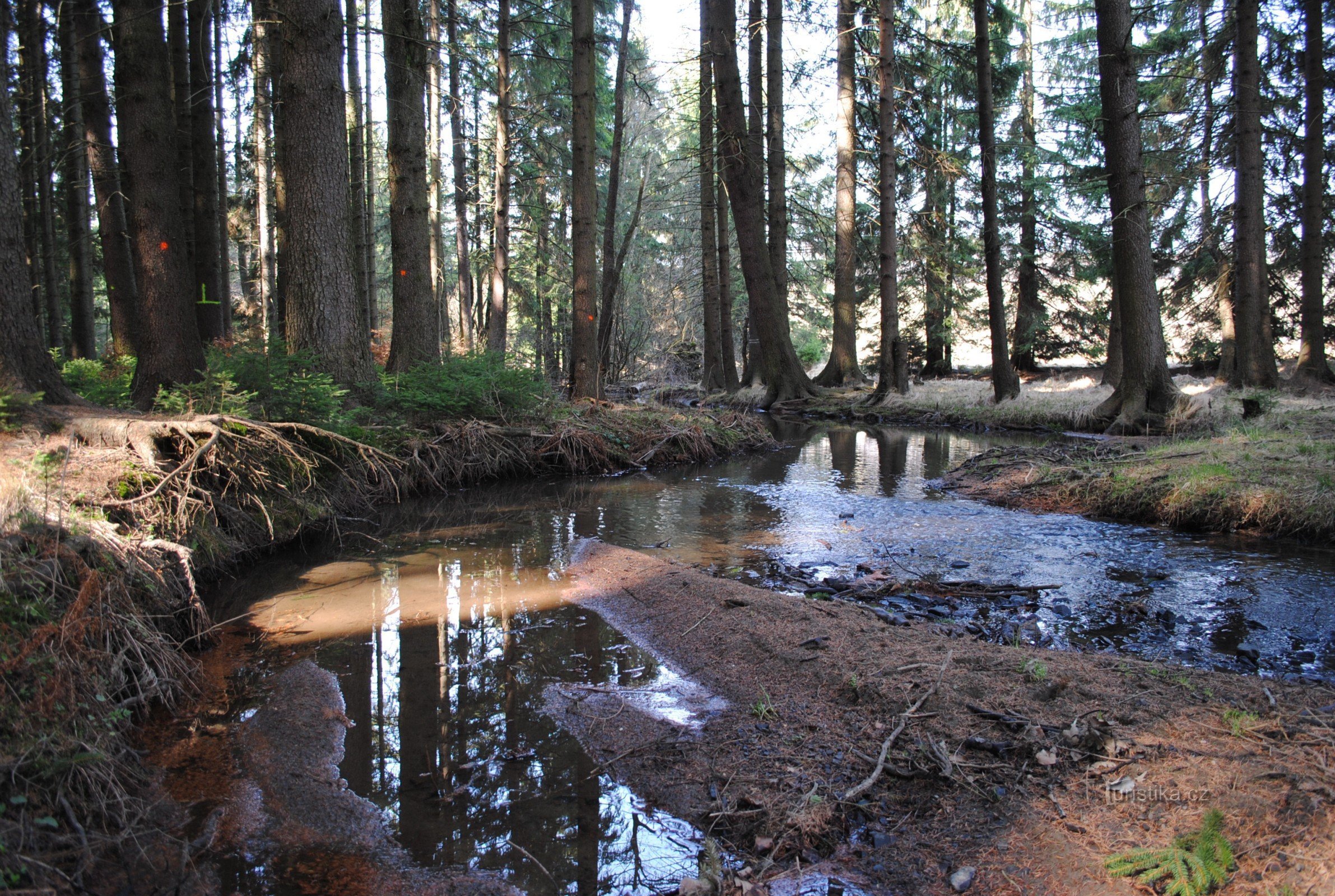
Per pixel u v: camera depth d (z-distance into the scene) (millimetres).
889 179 18516
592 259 14234
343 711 3707
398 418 9750
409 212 11539
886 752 3010
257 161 16750
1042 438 14289
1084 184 14820
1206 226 17766
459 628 4852
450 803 2949
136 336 11734
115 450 5047
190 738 3436
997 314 17031
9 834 2262
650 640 4613
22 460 4430
